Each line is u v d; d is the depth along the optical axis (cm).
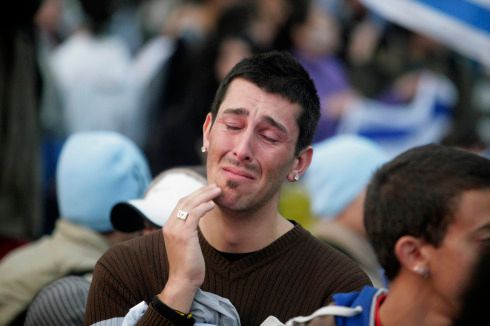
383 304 341
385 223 337
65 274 509
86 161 528
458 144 765
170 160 911
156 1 1184
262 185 391
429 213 328
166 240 382
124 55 1031
